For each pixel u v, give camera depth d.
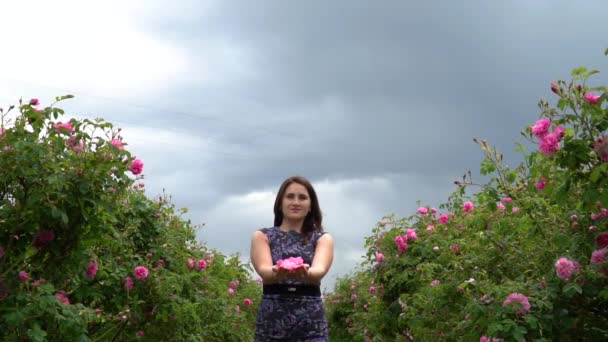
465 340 5.21
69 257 4.55
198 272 7.30
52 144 4.29
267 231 3.72
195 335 6.83
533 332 4.46
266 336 3.54
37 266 4.43
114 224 5.94
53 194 4.27
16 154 4.07
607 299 4.43
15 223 4.23
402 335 8.05
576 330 4.63
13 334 4.09
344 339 13.66
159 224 6.58
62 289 4.90
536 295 4.49
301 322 3.51
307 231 3.73
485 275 5.12
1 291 4.13
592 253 4.43
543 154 4.28
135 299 5.77
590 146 4.10
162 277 6.18
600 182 4.09
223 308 7.67
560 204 4.30
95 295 5.32
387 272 7.95
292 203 3.69
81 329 4.35
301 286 3.55
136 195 6.45
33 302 4.09
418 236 8.09
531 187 4.66
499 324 4.27
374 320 8.41
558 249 4.82
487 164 5.29
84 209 4.41
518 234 5.58
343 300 13.80
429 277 6.25
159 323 6.37
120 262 5.86
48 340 4.33
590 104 4.04
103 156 4.36
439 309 5.60
